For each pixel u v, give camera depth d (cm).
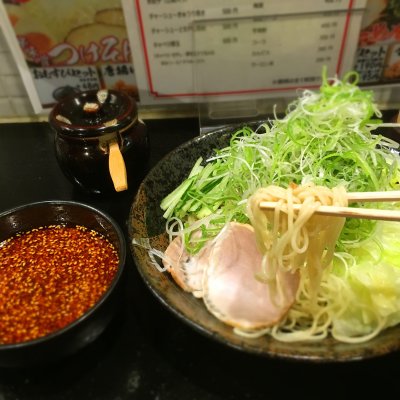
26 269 32
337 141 39
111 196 43
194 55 47
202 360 30
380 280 30
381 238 34
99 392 28
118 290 29
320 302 32
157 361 30
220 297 31
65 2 43
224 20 44
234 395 28
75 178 41
